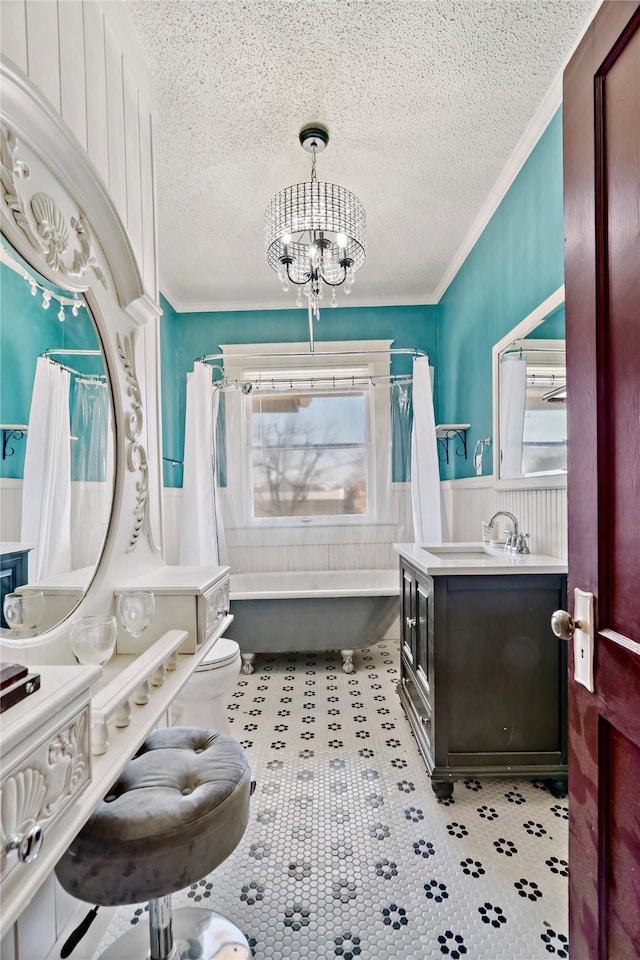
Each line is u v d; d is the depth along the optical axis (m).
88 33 1.14
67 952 1.06
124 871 0.79
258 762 1.84
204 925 1.12
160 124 1.86
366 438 3.47
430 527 2.89
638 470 0.68
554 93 1.76
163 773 0.97
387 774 1.76
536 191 1.97
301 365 3.55
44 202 0.83
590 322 0.79
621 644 0.71
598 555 0.77
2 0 0.82
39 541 0.90
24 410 0.86
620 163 0.71
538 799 1.62
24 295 0.85
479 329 2.69
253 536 3.44
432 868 1.31
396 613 2.82
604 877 0.76
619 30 0.69
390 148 2.04
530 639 1.64
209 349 3.67
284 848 1.40
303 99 1.76
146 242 1.52
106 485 1.13
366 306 3.65
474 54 1.58
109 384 1.14
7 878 0.47
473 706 1.64
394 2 1.39
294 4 1.38
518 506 2.19
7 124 0.73
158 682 1.02
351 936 1.12
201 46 1.51
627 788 0.71
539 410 1.94
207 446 2.97
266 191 2.31
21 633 0.84
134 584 1.22
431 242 2.84
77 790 0.61
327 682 2.65
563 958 1.06
